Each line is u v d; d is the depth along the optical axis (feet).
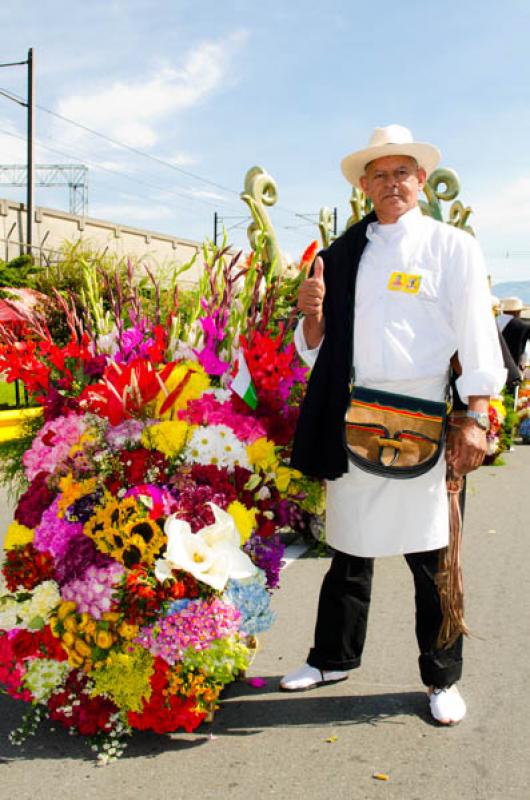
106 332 10.48
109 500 8.50
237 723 9.02
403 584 14.43
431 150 8.79
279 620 12.51
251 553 9.03
